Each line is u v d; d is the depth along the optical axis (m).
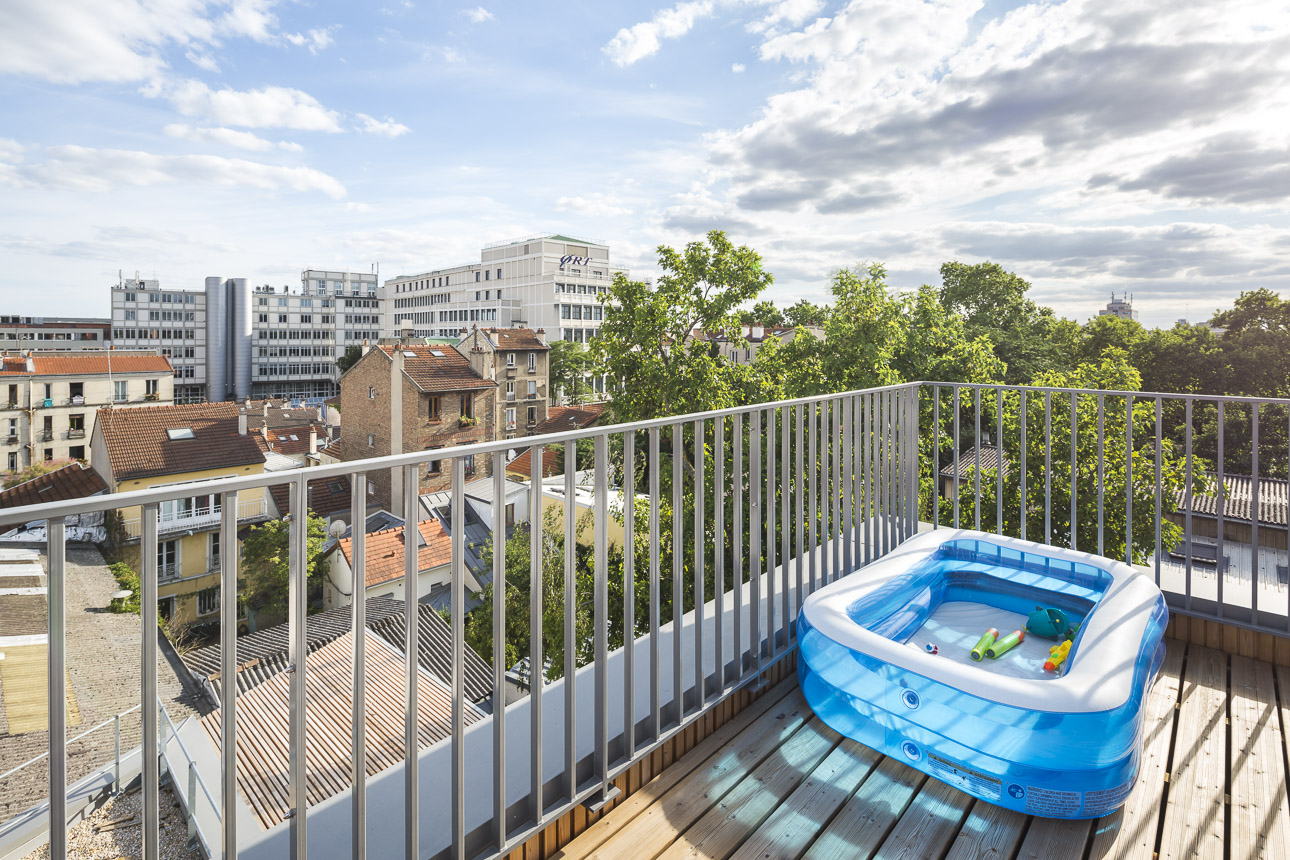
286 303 91.81
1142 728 1.81
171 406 26.42
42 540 17.31
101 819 6.27
